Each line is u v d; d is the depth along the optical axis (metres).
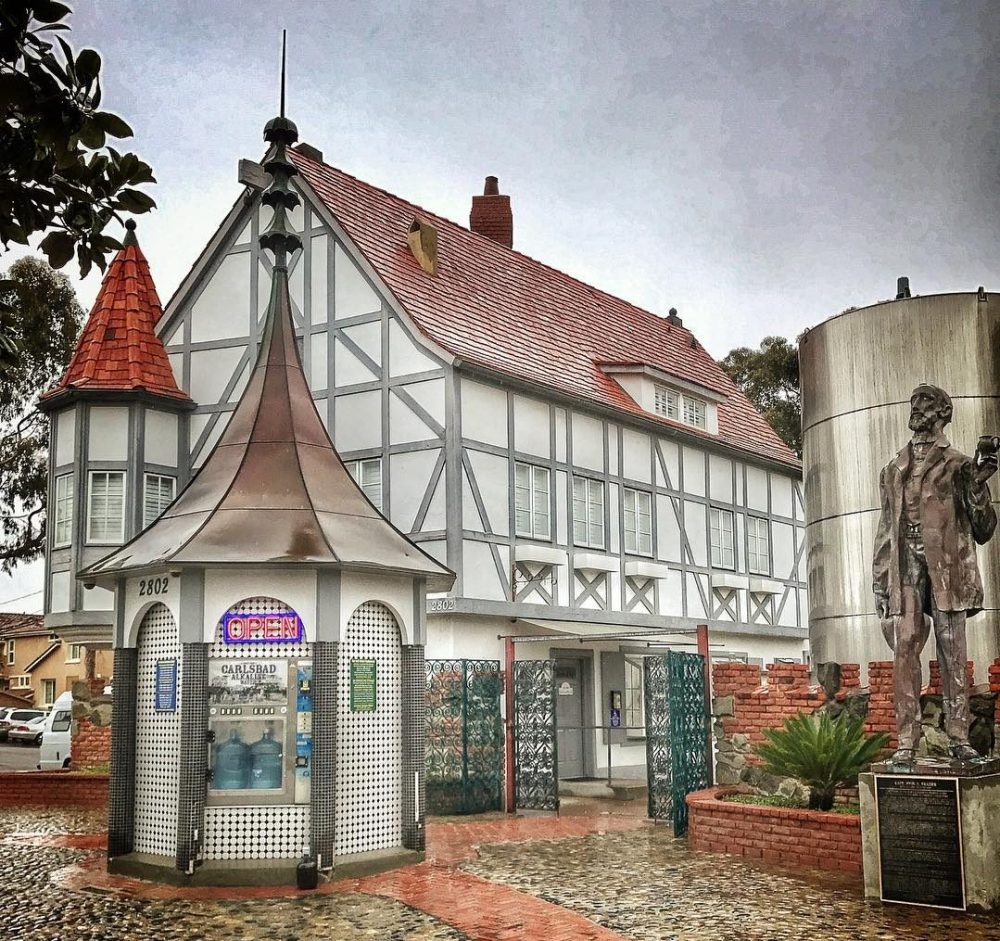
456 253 24.08
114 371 20.53
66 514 20.33
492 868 11.21
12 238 5.61
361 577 11.35
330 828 10.63
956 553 9.51
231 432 12.46
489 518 19.30
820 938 7.98
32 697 53.69
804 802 11.84
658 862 11.30
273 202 12.98
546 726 16.58
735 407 30.31
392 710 11.75
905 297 16.67
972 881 8.83
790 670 12.95
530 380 20.42
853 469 15.73
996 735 10.48
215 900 9.73
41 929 8.67
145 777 11.32
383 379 19.73
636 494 23.50
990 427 14.91
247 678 10.88
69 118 4.92
